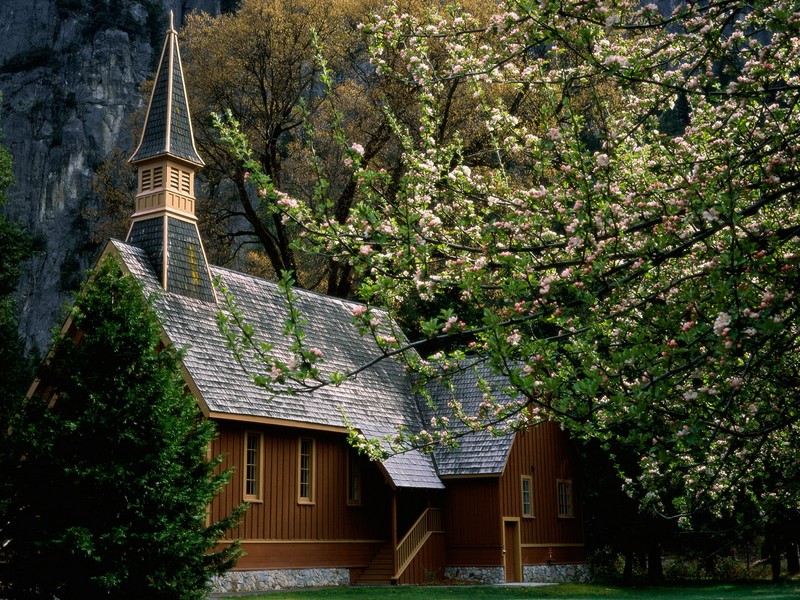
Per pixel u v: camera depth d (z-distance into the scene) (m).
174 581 13.28
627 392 6.40
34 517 13.44
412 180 7.94
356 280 40.09
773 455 10.36
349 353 28.69
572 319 7.66
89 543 12.52
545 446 30.48
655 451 6.53
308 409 24.38
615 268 6.80
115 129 98.06
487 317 6.22
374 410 27.28
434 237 8.00
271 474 23.34
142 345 14.29
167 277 23.33
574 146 6.82
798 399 7.32
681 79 8.65
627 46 8.03
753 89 6.66
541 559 29.05
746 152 7.14
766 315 5.84
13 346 29.83
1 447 13.45
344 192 37.25
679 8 6.51
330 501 25.27
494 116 8.90
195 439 14.70
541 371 6.73
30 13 105.44
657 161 8.61
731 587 25.30
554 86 7.90
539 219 7.40
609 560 32.00
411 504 28.52
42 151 95.44
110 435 13.47
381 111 35.75
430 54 23.97
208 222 41.59
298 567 23.73
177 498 13.62
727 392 6.85
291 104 40.19
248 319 25.30
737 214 5.95
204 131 39.59
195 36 40.66
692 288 6.84
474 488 27.78
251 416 21.97
